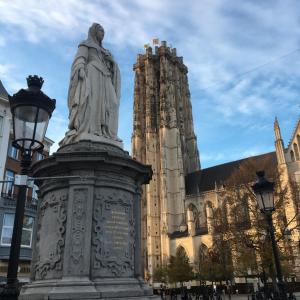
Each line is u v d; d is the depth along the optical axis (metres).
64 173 10.94
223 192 41.78
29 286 10.18
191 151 118.44
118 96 14.26
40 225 11.38
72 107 12.91
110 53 14.45
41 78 8.25
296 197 38.03
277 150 76.75
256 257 36.38
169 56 121.81
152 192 103.06
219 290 58.81
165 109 111.38
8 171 37.75
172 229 97.88
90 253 9.98
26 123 7.66
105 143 12.32
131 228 11.33
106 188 10.98
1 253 33.12
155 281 85.06
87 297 8.99
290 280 50.62
